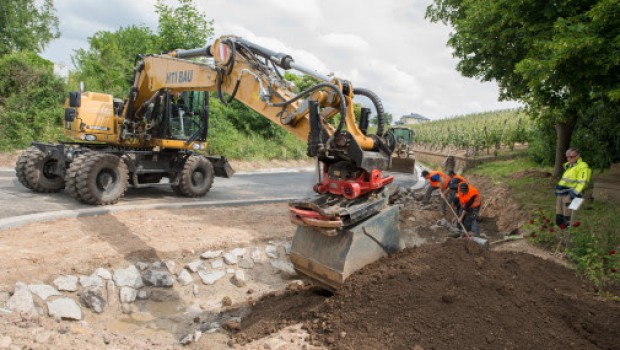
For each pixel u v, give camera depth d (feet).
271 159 80.48
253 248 23.99
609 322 13.91
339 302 14.57
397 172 65.72
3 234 20.57
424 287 14.35
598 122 39.60
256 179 56.65
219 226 26.73
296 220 15.06
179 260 21.21
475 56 39.01
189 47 72.59
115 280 18.54
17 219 22.20
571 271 18.44
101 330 14.79
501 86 38.88
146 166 33.60
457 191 28.66
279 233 26.50
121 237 22.30
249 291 20.70
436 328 12.89
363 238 15.52
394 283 14.56
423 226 32.22
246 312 17.87
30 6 88.84
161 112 33.17
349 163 15.47
